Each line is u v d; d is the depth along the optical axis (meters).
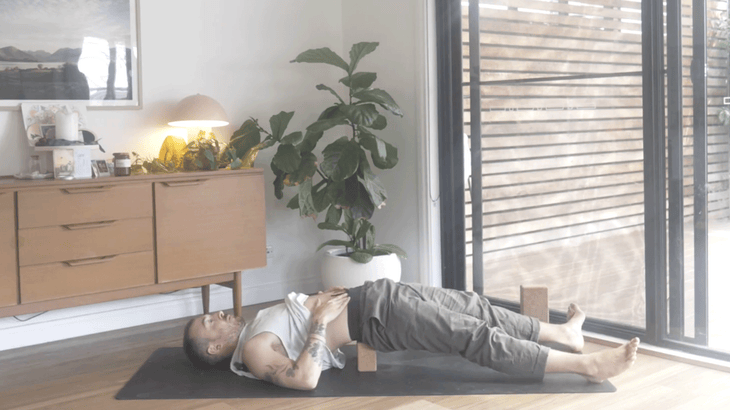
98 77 3.59
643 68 3.16
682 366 2.93
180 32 3.86
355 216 3.82
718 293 3.01
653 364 2.96
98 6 3.57
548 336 2.89
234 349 2.87
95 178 3.18
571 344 2.90
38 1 3.41
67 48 3.50
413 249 4.18
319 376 2.77
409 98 4.11
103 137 3.63
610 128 3.33
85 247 3.15
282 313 2.78
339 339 2.82
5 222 2.96
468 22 3.88
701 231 3.04
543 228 3.66
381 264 3.83
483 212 3.92
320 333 2.66
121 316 3.73
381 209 4.38
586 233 3.48
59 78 3.48
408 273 4.24
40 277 3.05
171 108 3.85
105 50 3.61
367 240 3.92
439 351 2.73
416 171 4.10
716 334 3.03
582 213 3.49
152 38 3.76
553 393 2.59
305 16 4.32
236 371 2.84
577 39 3.43
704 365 2.92
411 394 2.61
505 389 2.64
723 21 2.91
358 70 4.44
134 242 3.29
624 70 3.25
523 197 3.73
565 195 3.55
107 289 3.22
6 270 2.97
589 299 3.50
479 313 2.84
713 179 2.99
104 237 3.20
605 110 3.34
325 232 4.49
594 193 3.43
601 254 3.42
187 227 3.45
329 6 4.43
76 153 3.21
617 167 3.31
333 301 2.75
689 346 3.08
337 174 3.75
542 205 3.65
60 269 3.09
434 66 4.01
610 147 3.34
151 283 3.36
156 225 3.35
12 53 3.36
